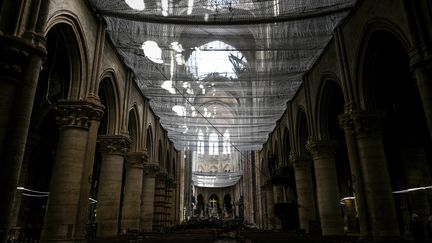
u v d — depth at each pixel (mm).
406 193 18453
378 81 14570
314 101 19047
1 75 7738
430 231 13383
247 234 17562
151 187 25938
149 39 20547
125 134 17984
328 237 13258
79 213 12000
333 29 15727
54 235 10984
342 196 25484
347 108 14000
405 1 9836
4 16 8070
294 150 23297
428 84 8930
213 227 41219
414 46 9383
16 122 7816
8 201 7379
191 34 26562
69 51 12438
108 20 15789
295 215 22188
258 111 28344
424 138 17875
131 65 19969
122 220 20906
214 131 46688
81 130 12453
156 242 10852
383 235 11742
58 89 18047
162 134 31453
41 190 23656
